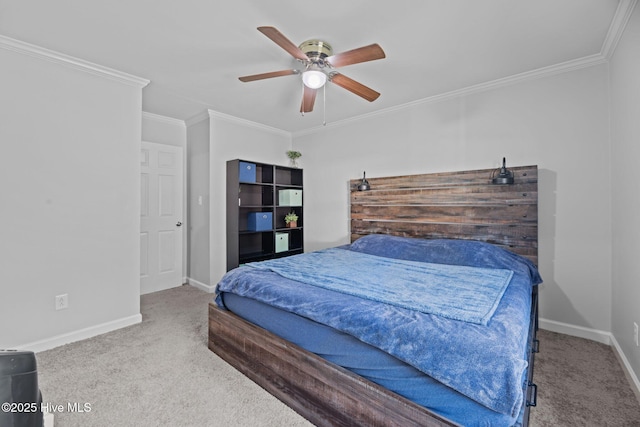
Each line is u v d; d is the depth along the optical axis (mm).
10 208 2117
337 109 3621
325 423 1482
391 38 2109
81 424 1512
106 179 2576
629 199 1895
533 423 1526
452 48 2246
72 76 2387
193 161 4047
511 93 2789
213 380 1898
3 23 1919
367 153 3844
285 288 1841
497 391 1024
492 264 2480
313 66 2113
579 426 1504
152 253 3818
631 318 1894
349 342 1434
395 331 1284
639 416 1570
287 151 4707
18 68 2139
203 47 2234
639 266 1740
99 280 2543
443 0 1720
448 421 1097
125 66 2520
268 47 2238
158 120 3883
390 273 2215
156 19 1898
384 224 3619
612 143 2266
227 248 3904
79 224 2430
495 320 1328
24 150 2168
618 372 1974
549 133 2609
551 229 2615
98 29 2000
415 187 3361
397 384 1262
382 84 2902
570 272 2533
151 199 3803
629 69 1847
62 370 1988
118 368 2021
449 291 1758
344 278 2053
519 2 1736
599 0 1714
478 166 2990
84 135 2451
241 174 3791
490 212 2881
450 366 1118
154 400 1703
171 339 2459
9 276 2119
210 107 3576
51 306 2297
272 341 1759
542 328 2662
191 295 3662
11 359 717
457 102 3109
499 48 2250
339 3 1747
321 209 4375
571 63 2457
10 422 700
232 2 1741
